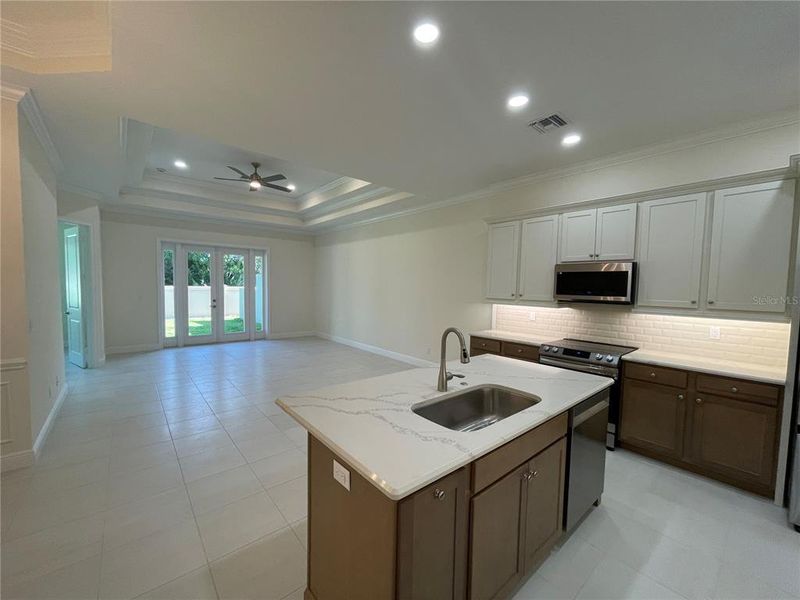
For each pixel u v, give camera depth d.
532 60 2.03
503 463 1.45
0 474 2.52
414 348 5.95
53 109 2.66
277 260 8.41
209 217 7.03
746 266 2.55
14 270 2.52
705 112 2.55
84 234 5.28
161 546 1.89
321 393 1.86
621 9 1.63
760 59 1.96
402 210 6.08
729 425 2.49
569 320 3.88
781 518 2.19
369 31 1.81
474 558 1.35
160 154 4.78
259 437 3.19
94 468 2.64
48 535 1.95
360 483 1.23
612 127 2.81
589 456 2.06
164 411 3.77
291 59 2.04
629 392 2.98
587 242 3.40
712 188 2.69
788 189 2.38
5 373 2.54
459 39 1.86
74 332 5.59
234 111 2.65
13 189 2.47
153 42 1.89
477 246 4.88
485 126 2.84
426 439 1.34
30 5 2.00
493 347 4.11
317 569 1.49
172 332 7.23
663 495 2.42
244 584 1.67
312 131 2.97
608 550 1.92
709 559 1.87
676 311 2.88
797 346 2.14
